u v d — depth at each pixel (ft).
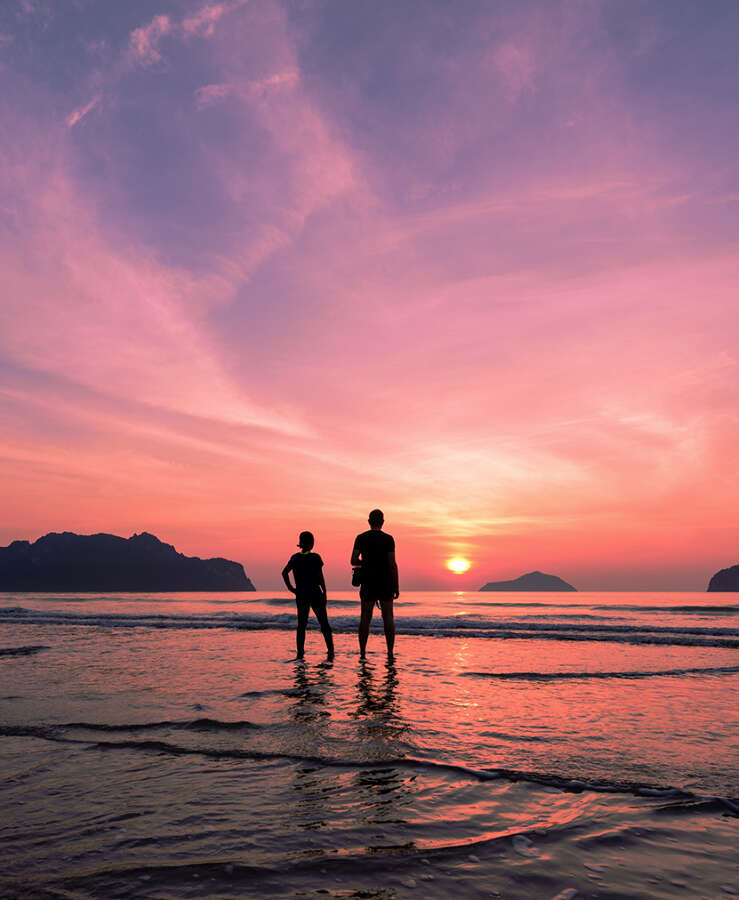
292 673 19.75
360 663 22.59
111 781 8.44
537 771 8.96
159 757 9.77
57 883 5.21
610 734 11.47
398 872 5.48
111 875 5.37
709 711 13.80
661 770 9.05
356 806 7.39
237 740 10.86
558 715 13.26
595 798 7.79
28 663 22.17
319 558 25.48
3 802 7.52
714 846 6.21
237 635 34.86
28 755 9.87
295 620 45.55
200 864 5.63
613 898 4.99
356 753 9.99
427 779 8.61
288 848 6.04
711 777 8.70
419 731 11.60
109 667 21.04
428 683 17.74
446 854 5.91
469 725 12.19
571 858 5.84
